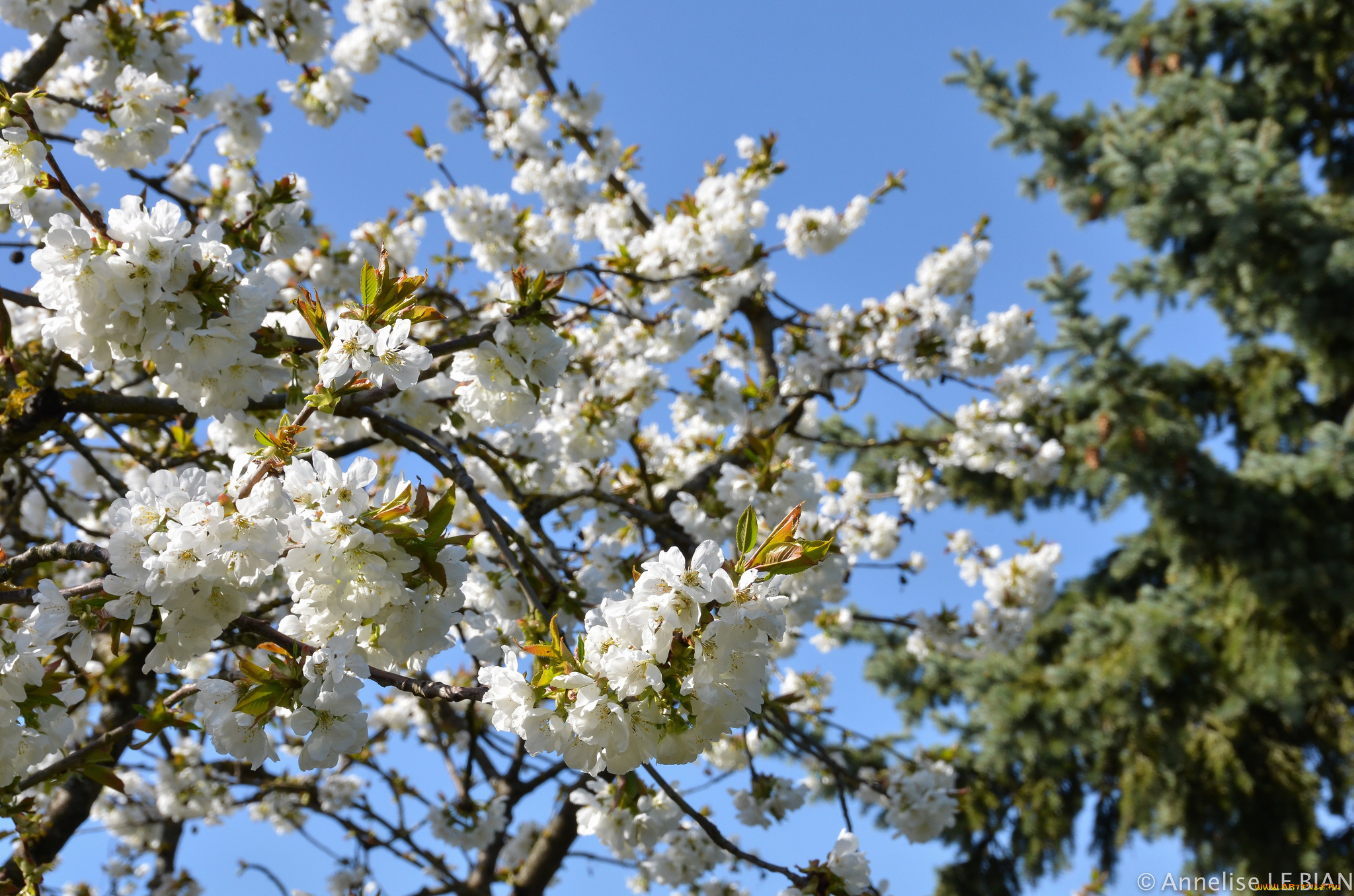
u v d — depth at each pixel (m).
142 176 3.90
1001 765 9.56
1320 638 8.60
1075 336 8.75
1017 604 6.00
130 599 1.89
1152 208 8.25
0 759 2.04
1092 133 10.04
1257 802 9.33
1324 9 9.54
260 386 2.26
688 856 4.32
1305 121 10.78
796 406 5.26
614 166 6.83
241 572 1.84
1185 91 9.52
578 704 1.70
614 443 4.89
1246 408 9.95
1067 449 9.87
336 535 1.77
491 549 4.80
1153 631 8.51
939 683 10.55
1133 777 9.60
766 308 6.46
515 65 6.71
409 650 1.90
